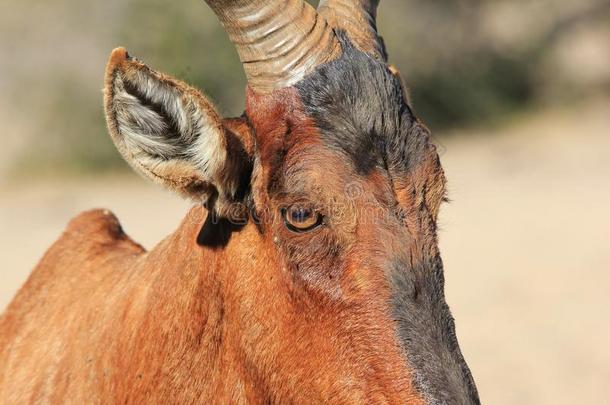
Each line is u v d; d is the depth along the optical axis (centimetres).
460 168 7850
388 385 1429
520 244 5472
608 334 4034
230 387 1602
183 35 8581
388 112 1523
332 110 1504
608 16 10825
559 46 10575
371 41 1630
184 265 1634
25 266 5775
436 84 9775
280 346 1530
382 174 1498
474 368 3784
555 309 4372
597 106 9644
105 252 1977
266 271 1534
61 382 1767
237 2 1538
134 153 1532
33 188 8544
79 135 9125
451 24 10119
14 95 9619
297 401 1523
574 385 3559
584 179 6981
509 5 10856
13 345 1944
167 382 1641
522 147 8538
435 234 1538
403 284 1453
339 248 1474
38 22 9912
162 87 1503
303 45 1538
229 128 1549
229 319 1585
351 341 1466
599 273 4825
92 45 9612
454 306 4525
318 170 1482
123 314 1712
